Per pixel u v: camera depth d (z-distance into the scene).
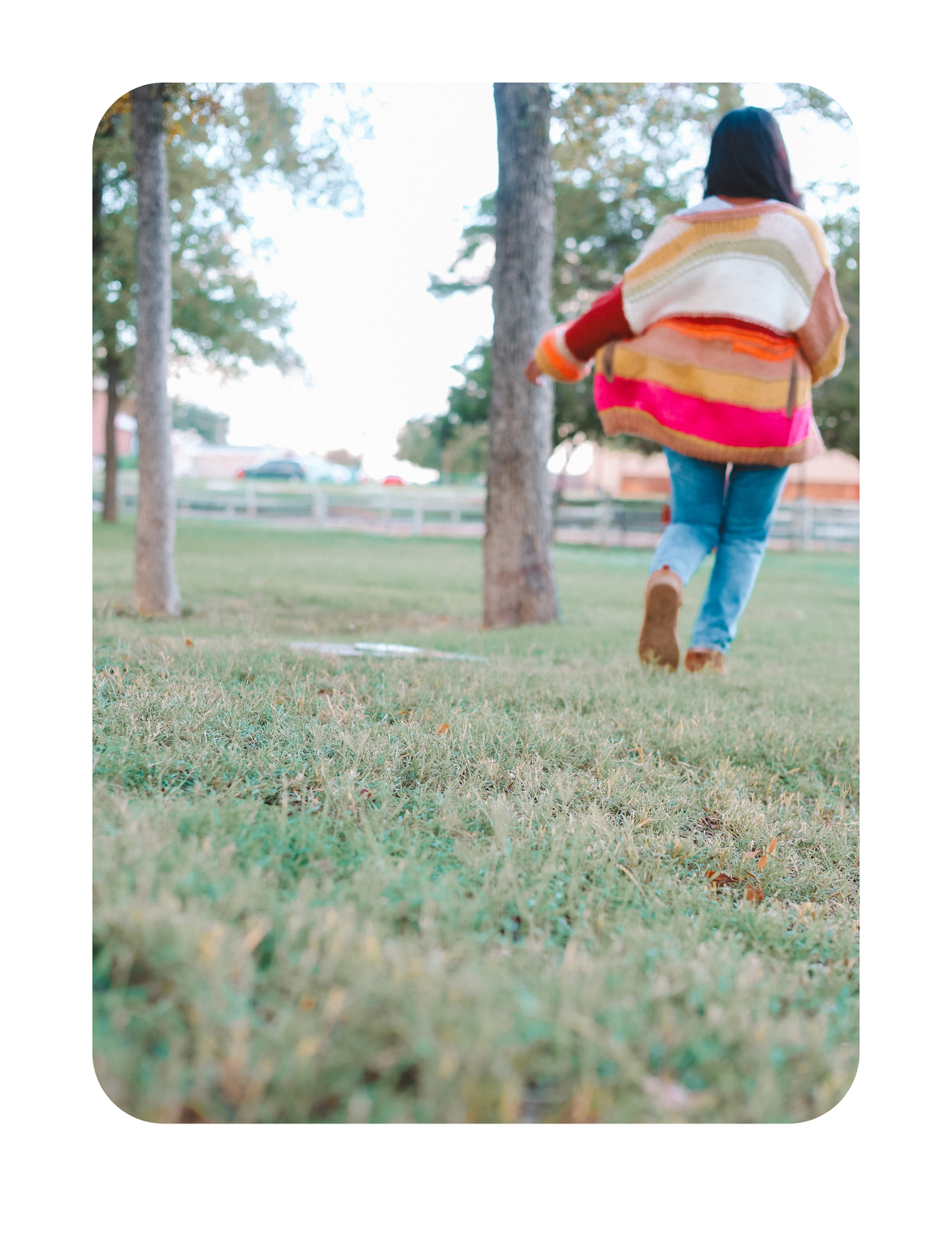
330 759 2.68
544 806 2.60
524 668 4.26
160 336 6.91
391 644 5.36
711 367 4.01
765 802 3.06
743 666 5.30
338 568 11.75
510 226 6.93
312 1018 1.46
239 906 1.70
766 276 3.91
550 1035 1.46
